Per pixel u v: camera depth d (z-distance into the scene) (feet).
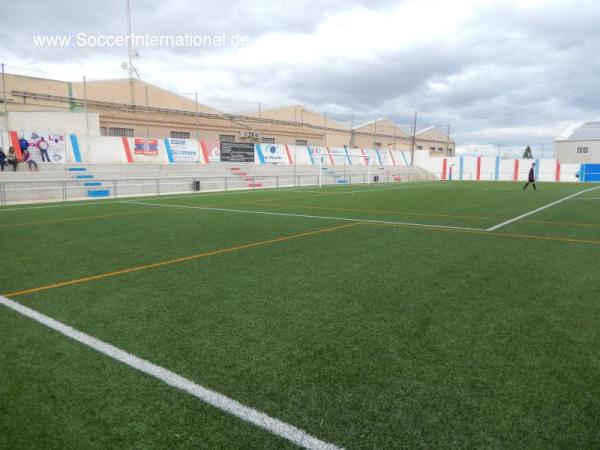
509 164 143.02
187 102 109.91
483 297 14.19
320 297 14.20
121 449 6.63
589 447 6.61
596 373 8.95
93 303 13.66
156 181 69.46
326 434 6.95
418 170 156.97
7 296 14.47
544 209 43.96
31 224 32.22
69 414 7.54
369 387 8.41
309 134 142.72
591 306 13.25
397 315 12.47
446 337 10.87
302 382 8.62
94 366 9.31
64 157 71.41
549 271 17.76
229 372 9.04
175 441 6.81
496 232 28.43
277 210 42.55
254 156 102.68
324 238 26.00
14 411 7.64
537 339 10.73
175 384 8.54
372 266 18.69
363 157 138.10
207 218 36.01
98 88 95.20
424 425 7.17
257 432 7.02
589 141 142.31
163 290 15.10
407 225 31.73
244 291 14.94
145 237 26.43
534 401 7.88
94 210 42.50
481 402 7.85
